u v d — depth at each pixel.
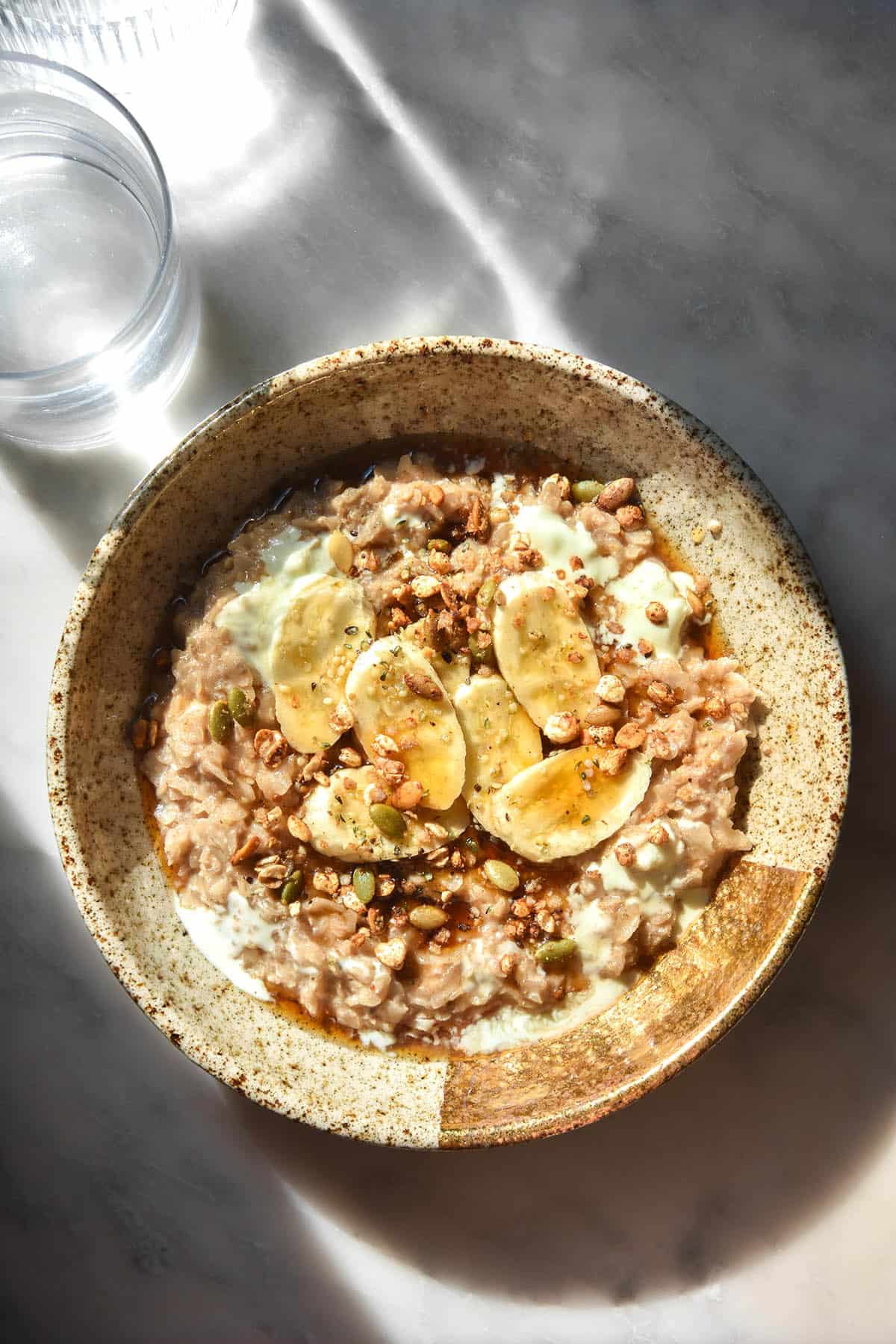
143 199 0.36
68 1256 0.36
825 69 0.37
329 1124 0.29
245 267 0.37
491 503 0.33
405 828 0.32
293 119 0.37
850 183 0.37
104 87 0.37
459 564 0.33
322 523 0.33
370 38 0.37
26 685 0.36
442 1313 0.36
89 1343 0.36
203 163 0.37
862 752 0.36
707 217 0.37
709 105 0.37
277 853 0.32
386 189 0.37
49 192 0.37
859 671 0.36
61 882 0.36
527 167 0.37
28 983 0.36
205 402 0.37
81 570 0.36
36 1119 0.36
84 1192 0.36
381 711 0.32
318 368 0.30
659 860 0.31
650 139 0.37
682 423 0.31
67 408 0.35
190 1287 0.36
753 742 0.33
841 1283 0.36
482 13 0.37
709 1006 0.30
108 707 0.32
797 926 0.30
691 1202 0.36
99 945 0.29
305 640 0.32
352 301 0.37
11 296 0.37
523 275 0.37
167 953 0.32
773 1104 0.36
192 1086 0.36
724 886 0.33
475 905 0.32
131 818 0.32
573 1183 0.36
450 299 0.37
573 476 0.34
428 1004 0.31
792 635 0.32
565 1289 0.36
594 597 0.33
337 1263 0.36
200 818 0.32
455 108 0.37
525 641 0.32
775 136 0.37
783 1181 0.36
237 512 0.33
